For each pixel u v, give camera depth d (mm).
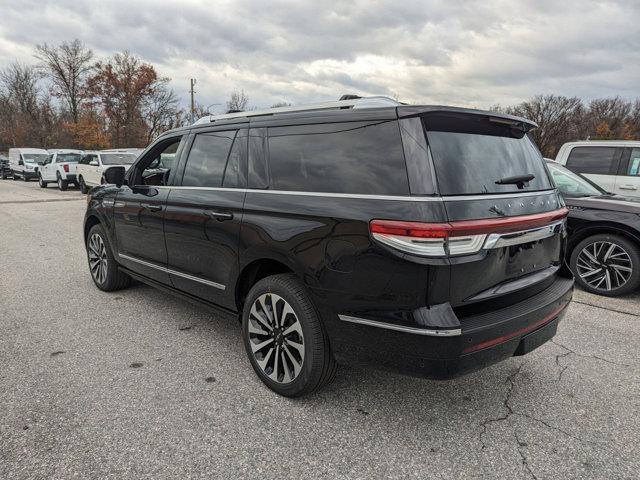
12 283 5660
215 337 4035
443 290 2320
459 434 2693
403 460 2457
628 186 8164
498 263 2566
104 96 49250
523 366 3578
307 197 2811
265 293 3049
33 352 3684
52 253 7484
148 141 51531
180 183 3881
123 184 4691
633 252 5219
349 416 2854
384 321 2434
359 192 2572
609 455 2521
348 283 2549
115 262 5086
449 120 2652
